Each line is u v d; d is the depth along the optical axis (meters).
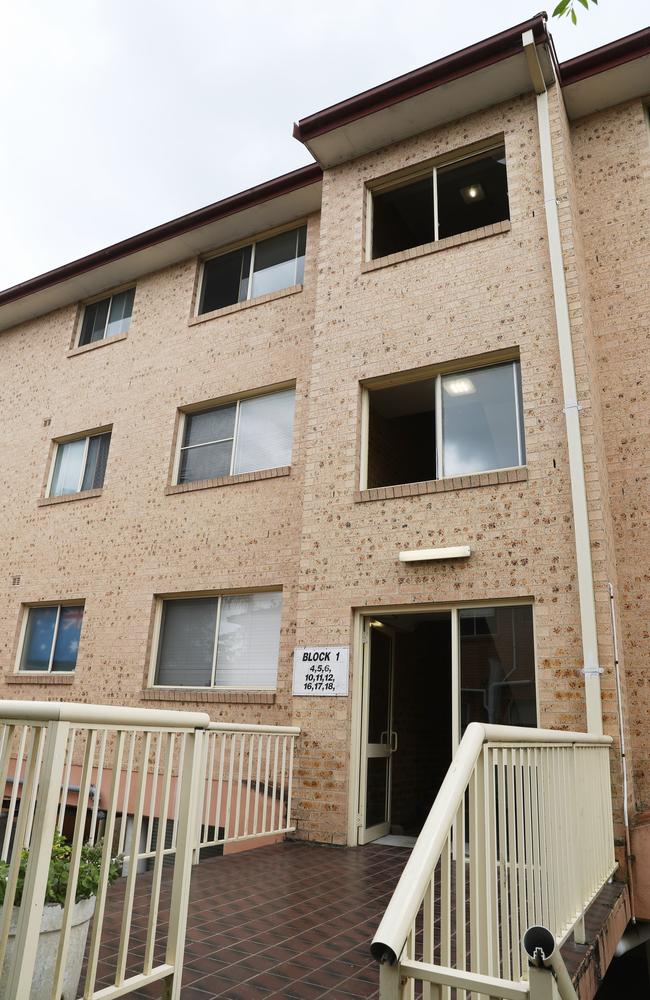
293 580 9.40
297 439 10.05
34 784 2.45
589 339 7.84
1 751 2.57
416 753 9.41
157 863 2.97
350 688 7.82
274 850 6.99
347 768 7.57
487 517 7.56
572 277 7.72
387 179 9.88
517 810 2.98
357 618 8.14
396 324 8.94
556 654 6.79
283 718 8.80
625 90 8.79
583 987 3.53
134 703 10.22
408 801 8.98
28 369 14.28
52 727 2.42
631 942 5.73
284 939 4.12
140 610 10.73
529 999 1.70
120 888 5.38
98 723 2.63
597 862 4.70
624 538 7.48
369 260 9.63
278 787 8.02
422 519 7.95
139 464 11.70
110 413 12.50
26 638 12.25
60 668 11.60
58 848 3.10
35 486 13.06
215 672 9.84
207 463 11.12
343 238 9.83
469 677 7.29
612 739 5.71
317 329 9.55
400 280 9.10
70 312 14.07
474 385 8.35
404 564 7.89
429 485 8.00
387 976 1.83
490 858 2.54
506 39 8.30
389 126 9.59
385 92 9.16
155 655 10.50
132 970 3.51
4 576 12.77
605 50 8.42
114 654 10.77
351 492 8.54
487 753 2.71
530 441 7.58
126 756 9.46
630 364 7.98
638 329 8.05
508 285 8.28
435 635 10.54
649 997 6.57
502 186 9.01
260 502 10.09
